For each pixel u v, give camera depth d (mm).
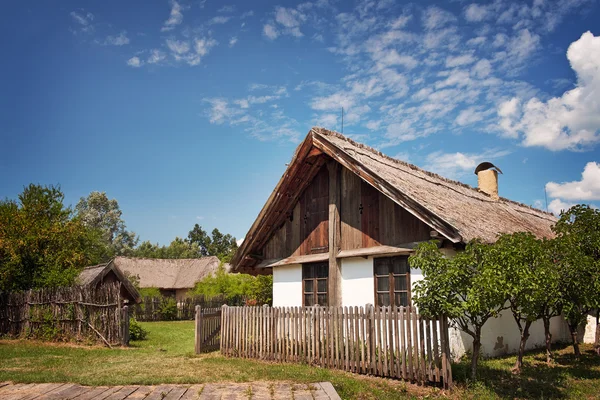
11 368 11352
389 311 9344
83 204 79250
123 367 11156
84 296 17391
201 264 48375
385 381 8945
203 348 13898
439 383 8539
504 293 7605
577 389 8352
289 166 14375
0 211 22984
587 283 9781
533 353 12633
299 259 14859
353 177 13742
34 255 21688
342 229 13758
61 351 14844
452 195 14695
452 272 7801
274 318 12016
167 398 7133
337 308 10508
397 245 12266
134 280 41875
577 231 11148
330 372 9859
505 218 15570
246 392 7535
